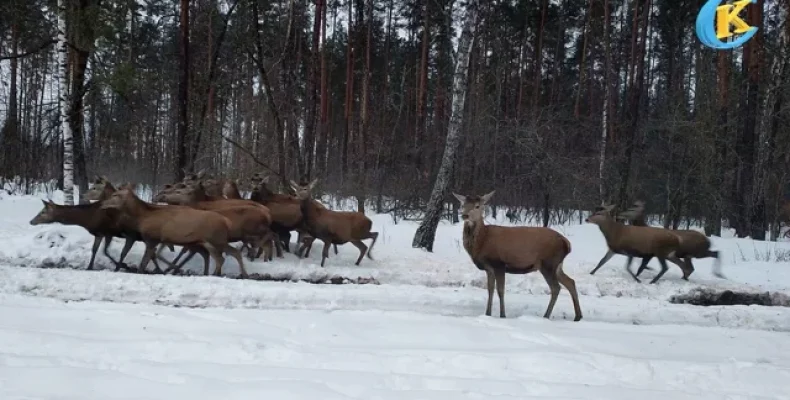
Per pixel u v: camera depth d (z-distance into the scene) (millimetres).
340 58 34719
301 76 28062
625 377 5840
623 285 11812
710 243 12828
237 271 11383
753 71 19234
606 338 7402
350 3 26531
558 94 30203
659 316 9523
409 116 31641
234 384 4824
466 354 6105
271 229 12648
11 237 12453
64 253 11633
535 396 4918
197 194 12695
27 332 6023
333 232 12211
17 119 30125
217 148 24156
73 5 15492
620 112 27906
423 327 7301
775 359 6992
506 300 9938
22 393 4422
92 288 9148
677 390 5480
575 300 8898
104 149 29297
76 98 16312
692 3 26594
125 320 6895
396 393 4824
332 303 9109
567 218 21344
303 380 5051
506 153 22078
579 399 4914
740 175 20188
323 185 22781
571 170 19734
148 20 30109
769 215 22922
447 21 24734
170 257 11977
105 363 5277
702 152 19984
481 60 27984
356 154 27609
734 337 8078
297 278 11312
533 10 29562
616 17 29125
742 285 12273
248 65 27031
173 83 28875
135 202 10820
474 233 8844
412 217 22031
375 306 9094
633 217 13289
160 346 5871
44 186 27047
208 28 24719
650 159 22281
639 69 20953
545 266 8789
